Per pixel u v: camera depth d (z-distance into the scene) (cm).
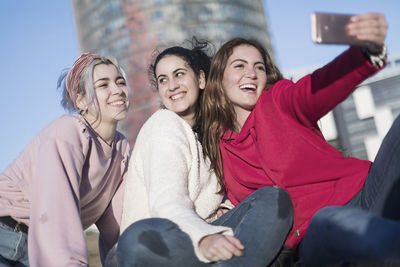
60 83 226
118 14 3562
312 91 149
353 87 137
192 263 142
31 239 166
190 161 178
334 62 139
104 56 231
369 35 103
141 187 181
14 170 205
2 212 196
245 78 200
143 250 136
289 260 162
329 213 127
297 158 168
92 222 222
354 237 109
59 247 161
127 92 232
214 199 192
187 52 228
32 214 170
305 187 169
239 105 204
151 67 254
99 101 221
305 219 165
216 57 209
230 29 3531
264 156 173
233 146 192
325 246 126
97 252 422
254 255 146
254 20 3741
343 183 166
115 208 229
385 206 139
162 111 187
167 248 138
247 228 148
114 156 226
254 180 181
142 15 3488
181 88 221
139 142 184
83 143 203
